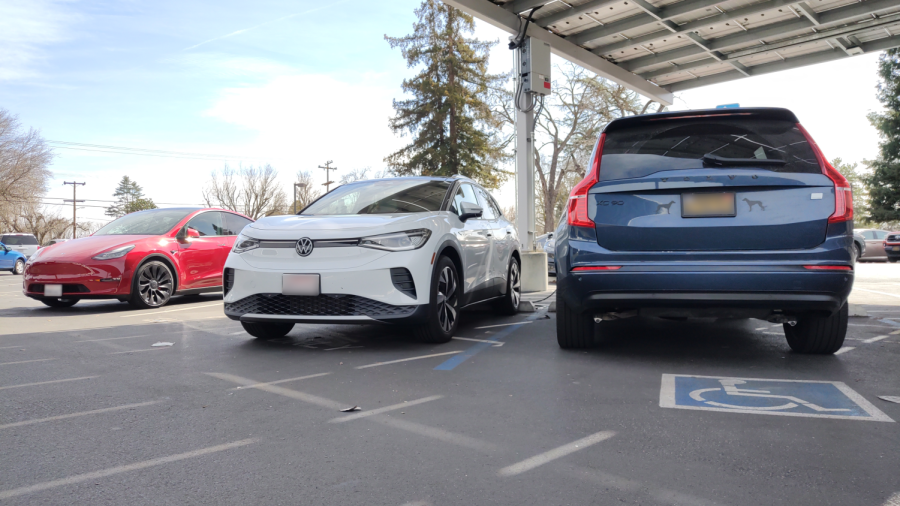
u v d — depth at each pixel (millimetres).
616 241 3738
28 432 2545
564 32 10406
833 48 10875
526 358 4156
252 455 2273
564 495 1900
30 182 40875
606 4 9266
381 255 4375
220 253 8852
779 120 3709
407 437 2479
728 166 3566
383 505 1839
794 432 2492
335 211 5387
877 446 2312
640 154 3812
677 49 11180
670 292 3602
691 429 2549
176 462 2201
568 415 2777
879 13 9398
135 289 7512
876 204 33781
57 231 66875
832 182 3449
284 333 5191
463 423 2666
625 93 31094
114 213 92250
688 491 1923
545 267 9922
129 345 4785
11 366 3947
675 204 3621
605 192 3785
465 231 5359
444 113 35969
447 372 3723
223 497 1899
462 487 1970
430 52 36562
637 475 2057
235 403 3012
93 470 2123
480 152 36625
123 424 2660
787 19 9742
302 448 2350
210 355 4336
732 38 10367
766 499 1857
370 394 3186
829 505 1813
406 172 36906
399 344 4773
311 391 3256
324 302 4391
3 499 1874
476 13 9000
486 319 6395
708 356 4164
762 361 3961
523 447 2346
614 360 4055
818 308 3469
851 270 3434
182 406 2955
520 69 9781
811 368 3727
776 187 3482
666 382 3406
